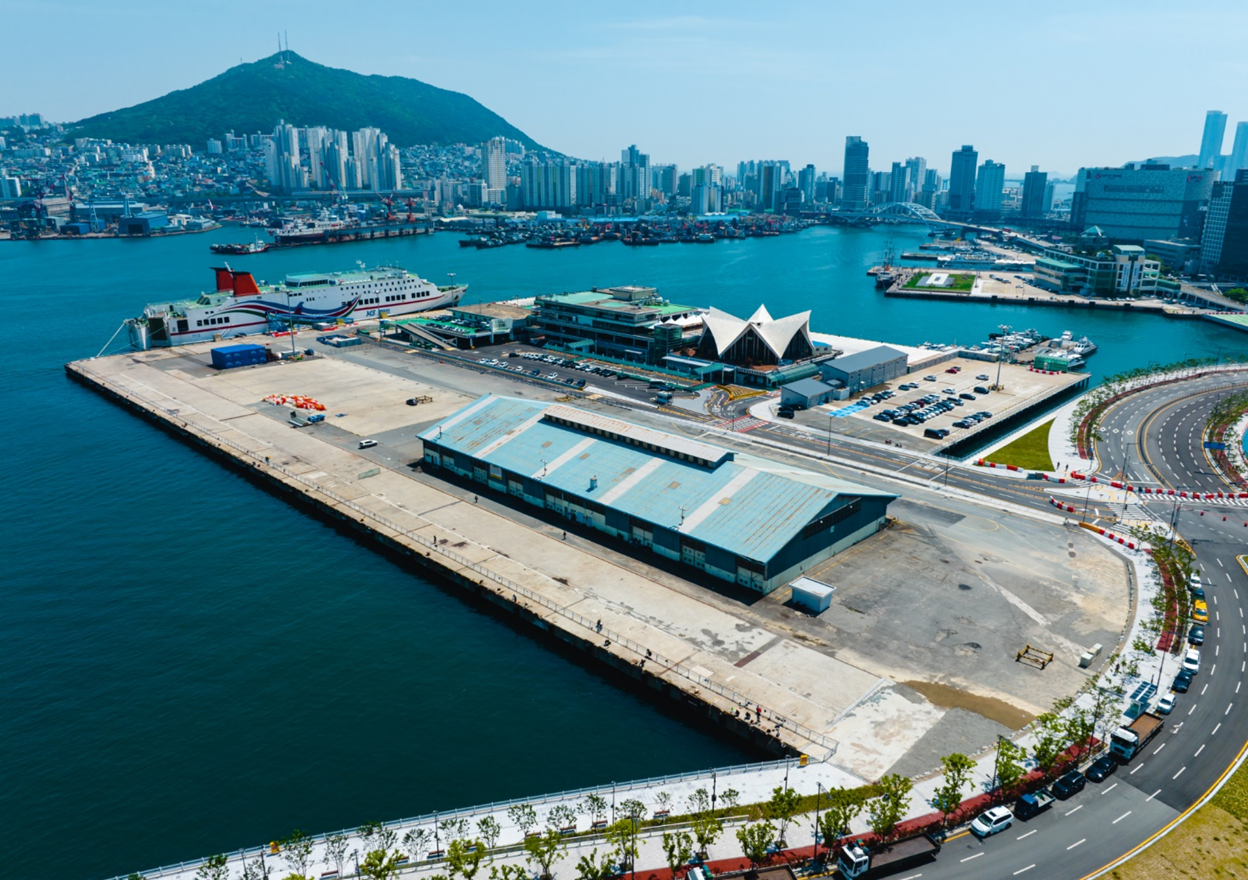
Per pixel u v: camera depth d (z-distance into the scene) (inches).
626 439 5654.5
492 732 3501.5
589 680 3882.9
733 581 4461.1
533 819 2842.0
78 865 2810.0
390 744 3427.7
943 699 3457.2
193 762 3319.4
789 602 4266.7
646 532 4881.9
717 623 4074.8
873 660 3740.2
